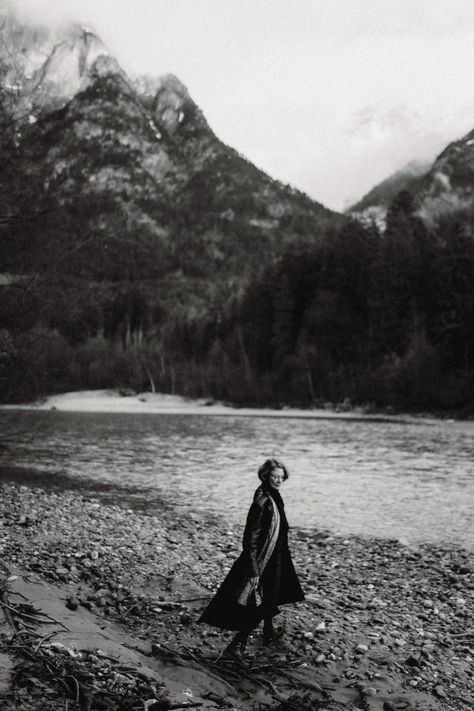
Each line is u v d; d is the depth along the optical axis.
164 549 10.76
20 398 17.88
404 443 37.94
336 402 88.56
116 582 8.43
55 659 5.29
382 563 10.80
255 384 100.12
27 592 7.05
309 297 113.62
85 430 48.22
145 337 171.88
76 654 5.52
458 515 15.24
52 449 32.59
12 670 4.91
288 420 66.38
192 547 11.23
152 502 17.09
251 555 6.32
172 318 186.50
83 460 27.70
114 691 4.99
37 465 25.47
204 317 157.00
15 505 13.95
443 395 74.06
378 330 92.44
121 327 169.12
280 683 5.96
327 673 6.25
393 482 20.91
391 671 6.35
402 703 5.68
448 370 80.19
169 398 109.81
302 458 29.08
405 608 8.37
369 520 14.65
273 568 6.44
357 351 96.50
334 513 15.49
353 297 105.88
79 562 9.18
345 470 24.39
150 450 32.72
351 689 5.93
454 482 20.97
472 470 24.45
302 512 15.60
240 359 116.38
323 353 98.12
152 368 123.25
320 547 12.01
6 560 8.61
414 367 78.38
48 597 7.08
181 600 7.96
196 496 18.19
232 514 15.39
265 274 126.62
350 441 39.47
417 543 12.37
